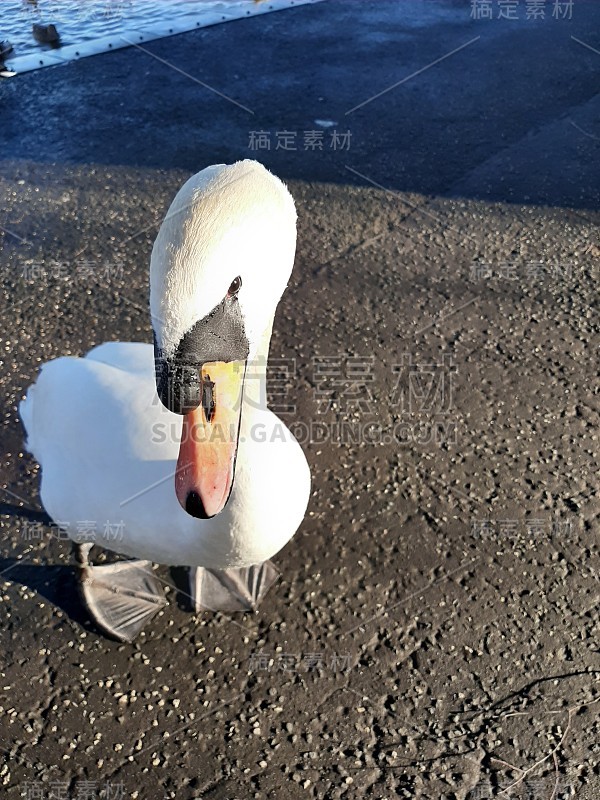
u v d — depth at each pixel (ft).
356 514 2.23
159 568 2.11
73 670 1.86
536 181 3.68
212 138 3.95
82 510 1.80
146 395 1.80
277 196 1.54
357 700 1.81
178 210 1.38
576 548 2.14
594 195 3.59
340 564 2.10
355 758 1.71
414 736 1.75
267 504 1.68
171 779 1.67
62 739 1.74
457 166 3.78
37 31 4.88
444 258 3.20
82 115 4.14
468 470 2.36
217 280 1.34
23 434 2.43
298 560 2.11
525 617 1.98
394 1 5.65
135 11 5.41
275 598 2.02
